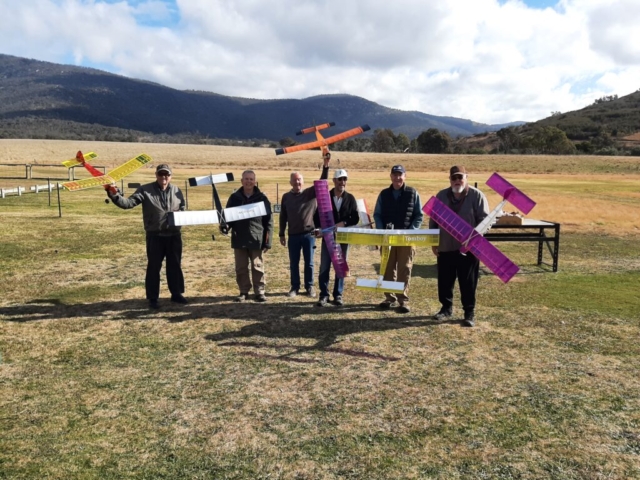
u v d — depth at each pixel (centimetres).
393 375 426
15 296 672
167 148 8875
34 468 288
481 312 614
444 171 5453
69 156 6303
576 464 296
